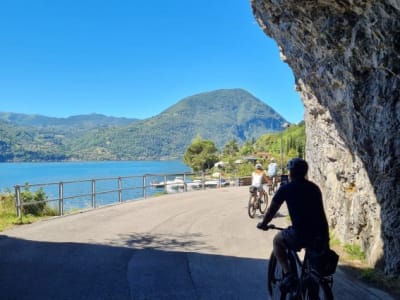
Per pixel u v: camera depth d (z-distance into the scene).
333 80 8.89
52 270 7.50
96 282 6.82
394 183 6.93
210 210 17.25
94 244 9.88
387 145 6.99
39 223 13.03
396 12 5.46
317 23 7.73
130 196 40.03
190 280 7.05
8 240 10.18
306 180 5.09
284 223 14.05
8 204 14.41
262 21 12.19
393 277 6.82
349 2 6.24
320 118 11.55
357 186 8.85
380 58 6.57
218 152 93.81
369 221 8.15
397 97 6.70
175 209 17.41
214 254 9.12
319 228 4.89
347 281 7.05
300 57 10.80
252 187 15.31
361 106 7.79
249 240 10.86
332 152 10.65
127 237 10.92
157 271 7.59
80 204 28.77
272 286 5.91
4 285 6.59
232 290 6.52
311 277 4.65
